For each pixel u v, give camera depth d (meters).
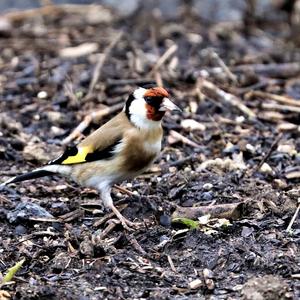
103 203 10.49
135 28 18.09
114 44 16.30
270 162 11.75
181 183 10.96
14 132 12.96
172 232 9.70
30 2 20.44
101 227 10.02
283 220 9.94
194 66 15.58
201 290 8.56
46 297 8.34
